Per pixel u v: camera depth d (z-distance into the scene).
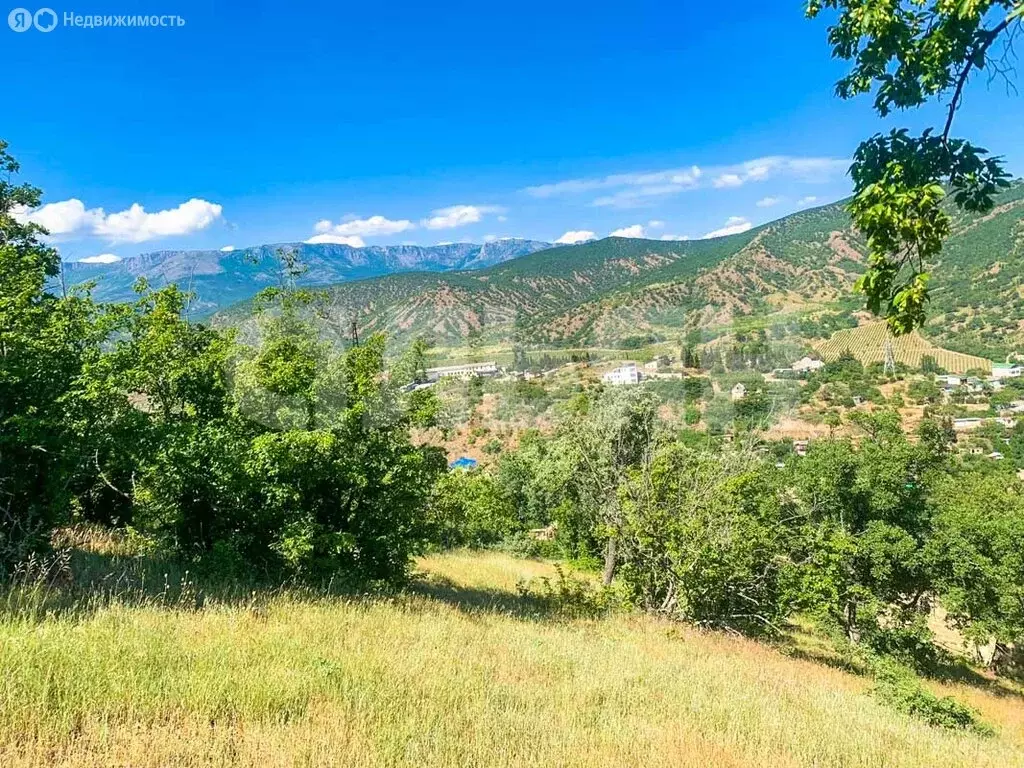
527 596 15.56
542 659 7.43
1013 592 22.70
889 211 2.94
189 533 9.95
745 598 15.30
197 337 10.96
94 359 8.38
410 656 6.32
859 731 6.83
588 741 4.84
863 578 22.48
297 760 3.66
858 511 24.70
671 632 12.30
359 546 11.18
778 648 15.22
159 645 5.25
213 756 3.56
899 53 2.95
